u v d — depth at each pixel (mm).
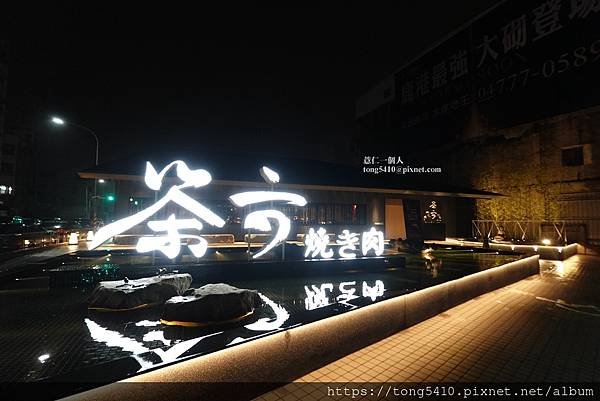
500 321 6367
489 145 23688
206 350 3131
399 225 20391
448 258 11883
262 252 8344
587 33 17781
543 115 19984
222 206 14453
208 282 7648
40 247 14219
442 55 27172
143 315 4961
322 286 7062
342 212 16516
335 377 3977
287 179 13922
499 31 22484
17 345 3738
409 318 5949
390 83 33281
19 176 49250
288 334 3836
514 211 21938
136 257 10227
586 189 18641
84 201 56125
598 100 17453
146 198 13289
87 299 5906
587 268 13781
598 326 6102
